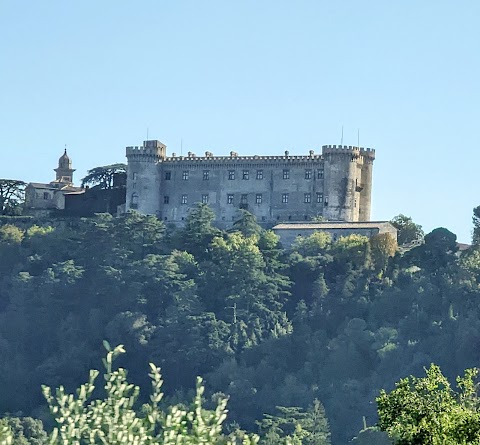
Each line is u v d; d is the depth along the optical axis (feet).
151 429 385.70
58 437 380.78
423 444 475.31
